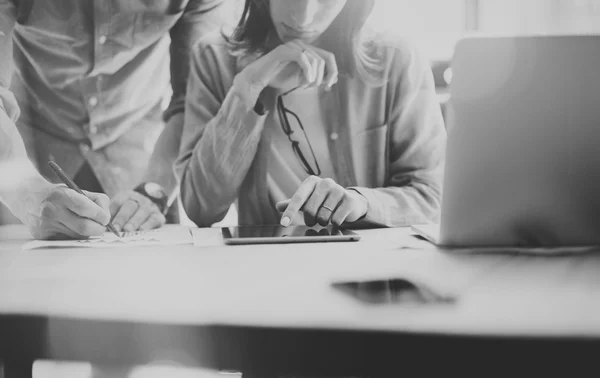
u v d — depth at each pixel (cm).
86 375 112
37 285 55
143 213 122
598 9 157
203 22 140
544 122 71
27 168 114
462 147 73
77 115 141
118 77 141
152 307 46
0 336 45
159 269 64
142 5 139
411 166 136
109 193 142
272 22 139
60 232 98
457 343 38
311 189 111
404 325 40
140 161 143
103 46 140
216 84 139
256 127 132
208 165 132
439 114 140
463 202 75
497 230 76
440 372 38
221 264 67
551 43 69
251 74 129
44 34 139
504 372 37
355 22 139
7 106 133
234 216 138
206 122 138
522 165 72
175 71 142
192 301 48
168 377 105
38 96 140
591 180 72
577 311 43
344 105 139
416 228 96
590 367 37
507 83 70
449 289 52
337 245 85
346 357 39
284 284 55
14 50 138
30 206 100
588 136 71
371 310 44
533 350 37
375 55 139
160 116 143
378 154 139
